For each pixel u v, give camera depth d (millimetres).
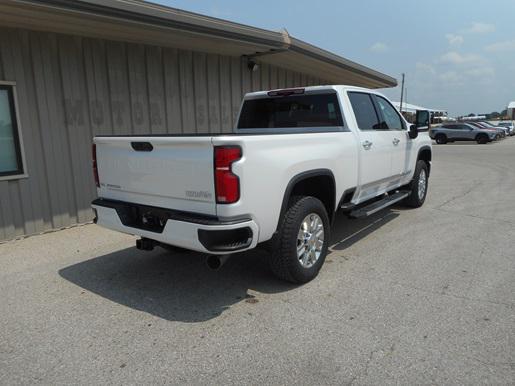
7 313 3629
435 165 14742
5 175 5773
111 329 3322
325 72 11812
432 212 7082
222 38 6852
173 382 2641
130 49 7109
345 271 4402
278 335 3164
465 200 8125
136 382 2650
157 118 7668
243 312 3551
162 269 4625
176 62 7914
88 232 6230
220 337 3160
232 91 9234
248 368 2766
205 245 3191
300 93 5109
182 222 3301
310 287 4020
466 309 3500
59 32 6109
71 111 6410
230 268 4602
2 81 5609
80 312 3627
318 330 3217
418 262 4645
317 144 4117
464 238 5527
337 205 4629
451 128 30328
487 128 29609
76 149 6535
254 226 3363
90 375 2734
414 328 3205
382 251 5039
